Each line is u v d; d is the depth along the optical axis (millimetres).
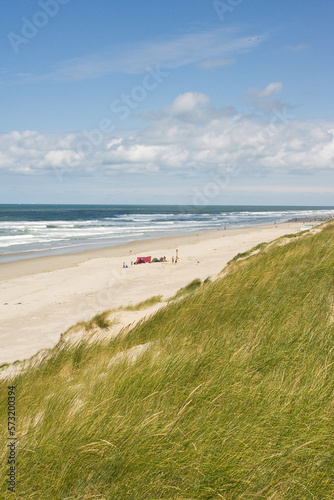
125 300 18453
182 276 24781
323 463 2531
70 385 4652
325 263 8281
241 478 2434
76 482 2549
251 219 122000
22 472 2641
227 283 8562
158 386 3621
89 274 29500
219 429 2814
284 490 2369
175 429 2854
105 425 3008
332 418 2889
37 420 3580
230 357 4188
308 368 3738
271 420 2924
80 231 70688
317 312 5418
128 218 123188
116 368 4445
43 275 29781
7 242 53125
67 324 15656
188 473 2500
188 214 163375
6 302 21391
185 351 4578
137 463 2580
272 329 5066
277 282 7527
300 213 192750
